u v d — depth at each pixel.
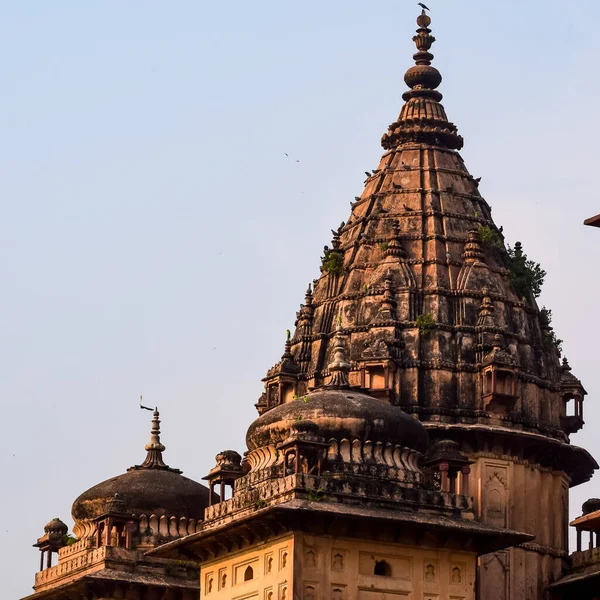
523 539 67.06
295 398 72.19
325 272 86.81
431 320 82.94
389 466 67.69
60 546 81.38
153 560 76.44
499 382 81.88
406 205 86.62
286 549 64.75
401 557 66.12
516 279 85.62
